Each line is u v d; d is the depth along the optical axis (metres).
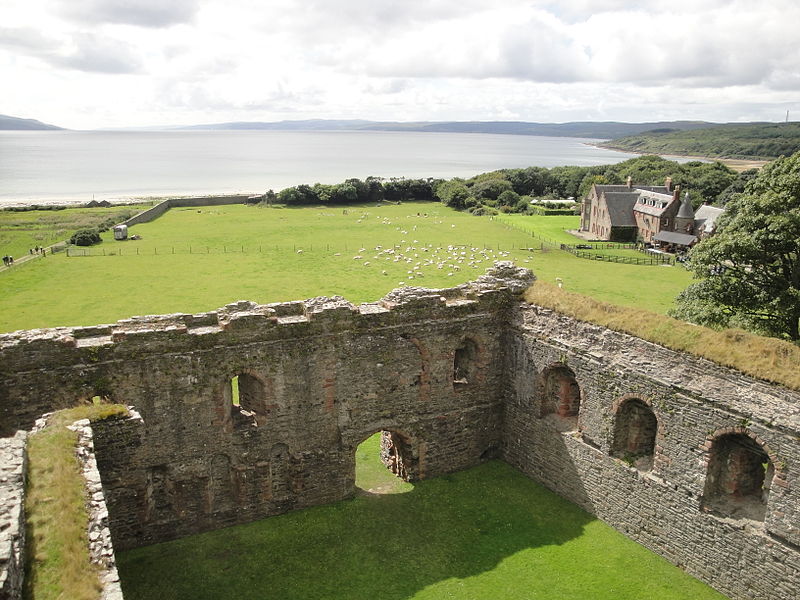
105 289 75.44
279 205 177.12
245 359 25.97
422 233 126.38
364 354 28.38
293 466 27.91
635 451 26.88
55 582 13.20
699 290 37.12
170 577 23.78
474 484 31.05
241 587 23.48
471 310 30.84
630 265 97.12
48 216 138.38
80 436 19.56
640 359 25.30
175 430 25.36
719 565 23.19
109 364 23.94
